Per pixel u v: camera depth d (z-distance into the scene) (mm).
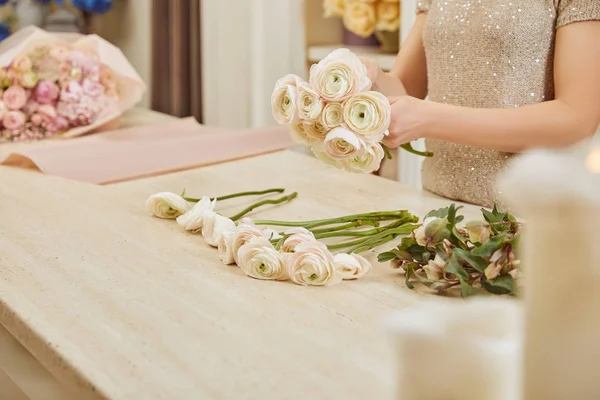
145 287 843
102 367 640
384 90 1255
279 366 642
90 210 1191
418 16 1459
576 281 292
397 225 1044
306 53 2463
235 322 743
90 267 912
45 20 2354
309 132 899
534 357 307
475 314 392
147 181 1406
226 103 2529
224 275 888
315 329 725
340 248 997
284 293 828
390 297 817
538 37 1208
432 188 1337
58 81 1854
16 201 1243
